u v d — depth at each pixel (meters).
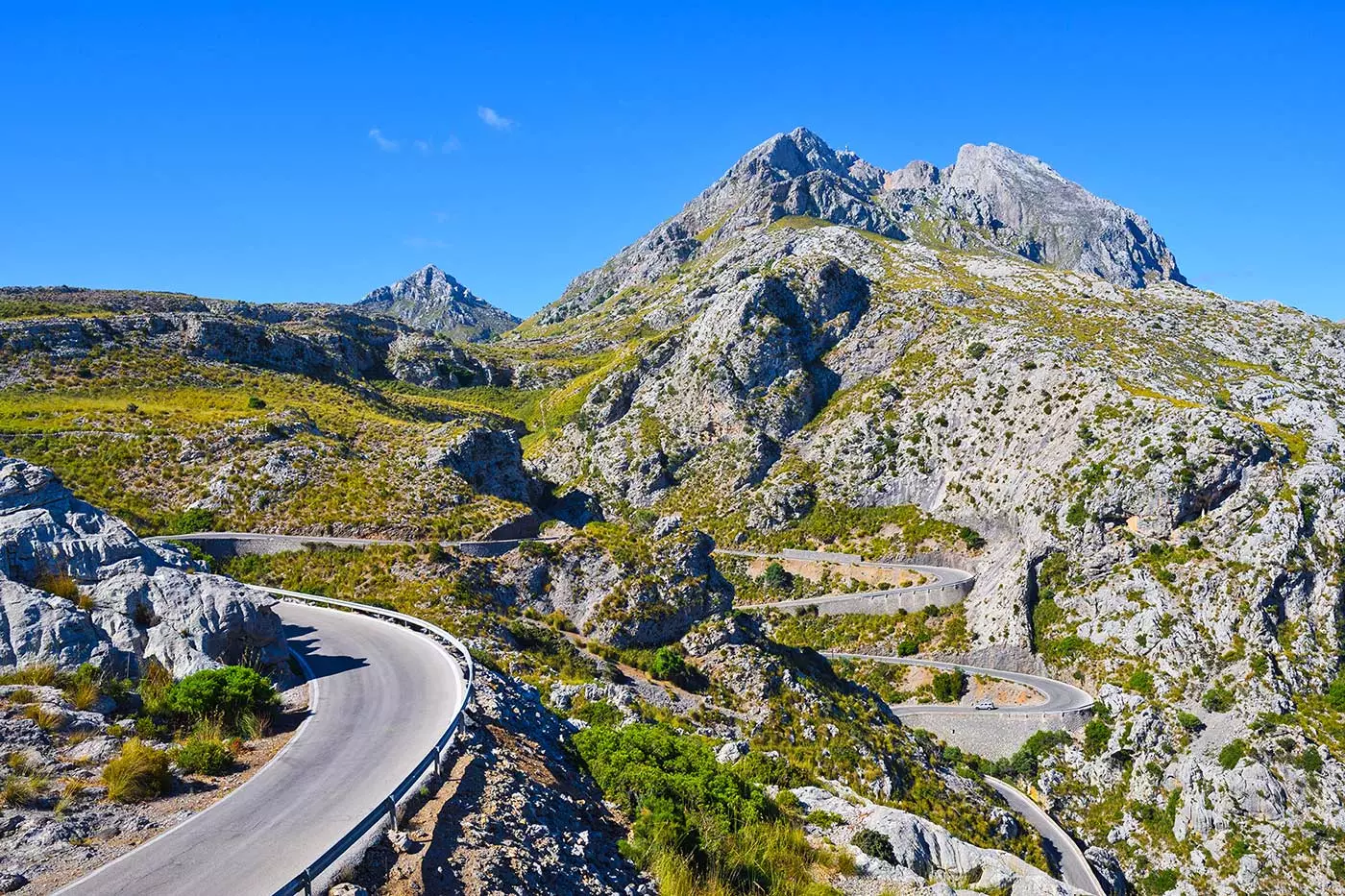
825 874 27.00
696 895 21.53
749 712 53.72
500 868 17.34
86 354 114.94
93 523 28.20
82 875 14.94
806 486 137.38
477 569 58.81
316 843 16.47
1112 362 131.75
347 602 43.75
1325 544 88.25
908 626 104.44
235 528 67.31
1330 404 125.56
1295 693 79.31
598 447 164.38
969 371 140.88
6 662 22.58
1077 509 104.81
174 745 21.16
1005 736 84.06
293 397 121.88
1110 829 74.69
